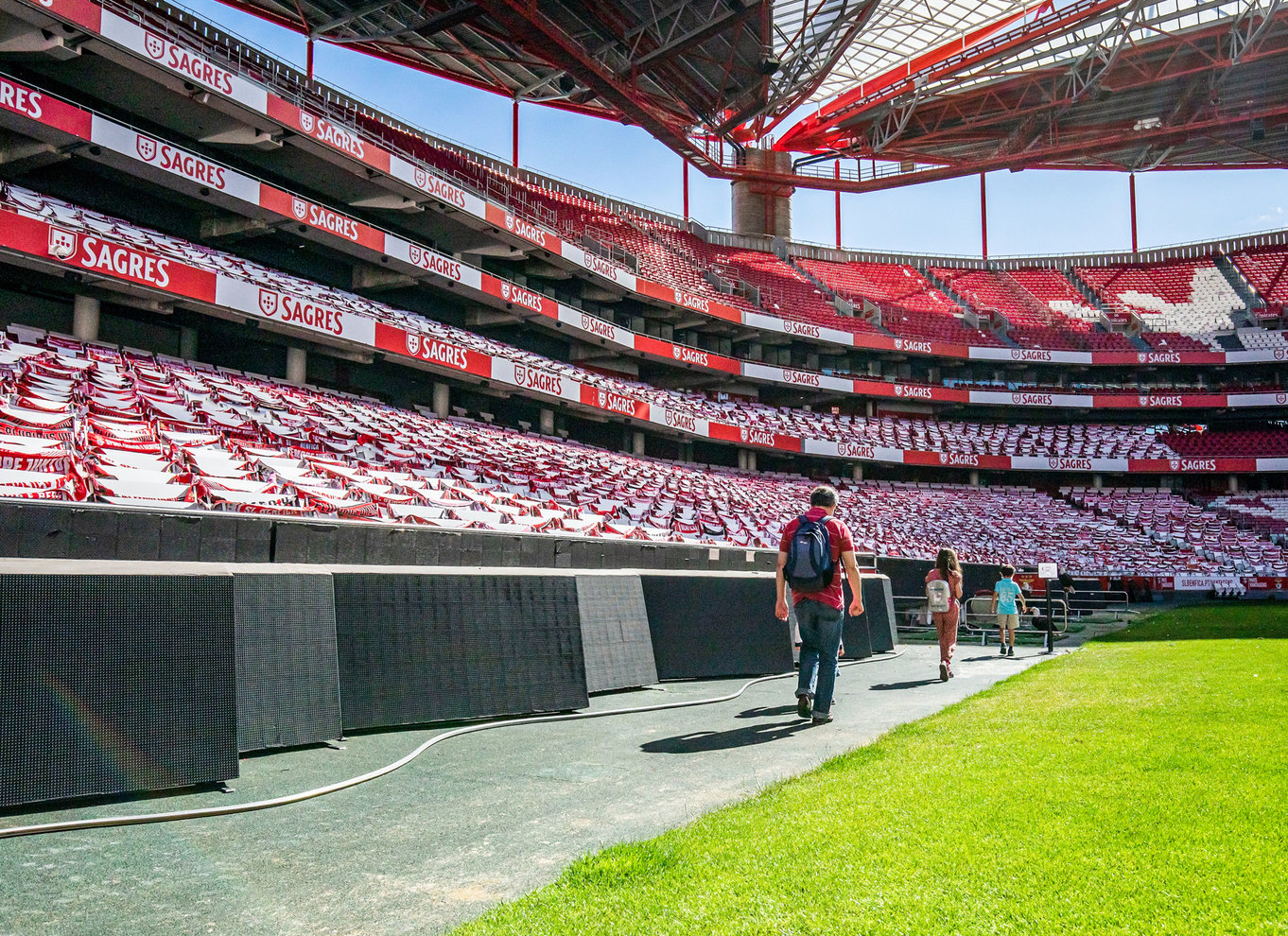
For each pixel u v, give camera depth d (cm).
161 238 2002
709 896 270
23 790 385
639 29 2994
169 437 1324
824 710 667
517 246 3017
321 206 2197
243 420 1602
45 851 345
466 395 2961
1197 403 4356
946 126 4638
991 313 4931
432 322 2781
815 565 664
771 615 1005
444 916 281
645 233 4325
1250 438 4491
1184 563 3550
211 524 860
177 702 439
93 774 407
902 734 582
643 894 274
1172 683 773
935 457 4100
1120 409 4662
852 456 3888
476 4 2516
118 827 378
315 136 2195
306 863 333
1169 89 4244
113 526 774
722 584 980
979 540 3588
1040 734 536
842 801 382
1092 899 257
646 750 559
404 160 2450
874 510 3662
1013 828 328
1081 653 1262
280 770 488
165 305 1864
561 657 721
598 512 2083
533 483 2092
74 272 1588
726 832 343
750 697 820
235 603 515
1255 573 3391
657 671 905
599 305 3747
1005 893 264
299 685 552
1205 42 3862
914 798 379
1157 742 485
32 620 397
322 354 2305
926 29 3847
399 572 639
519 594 712
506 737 602
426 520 1444
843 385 4188
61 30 1706
